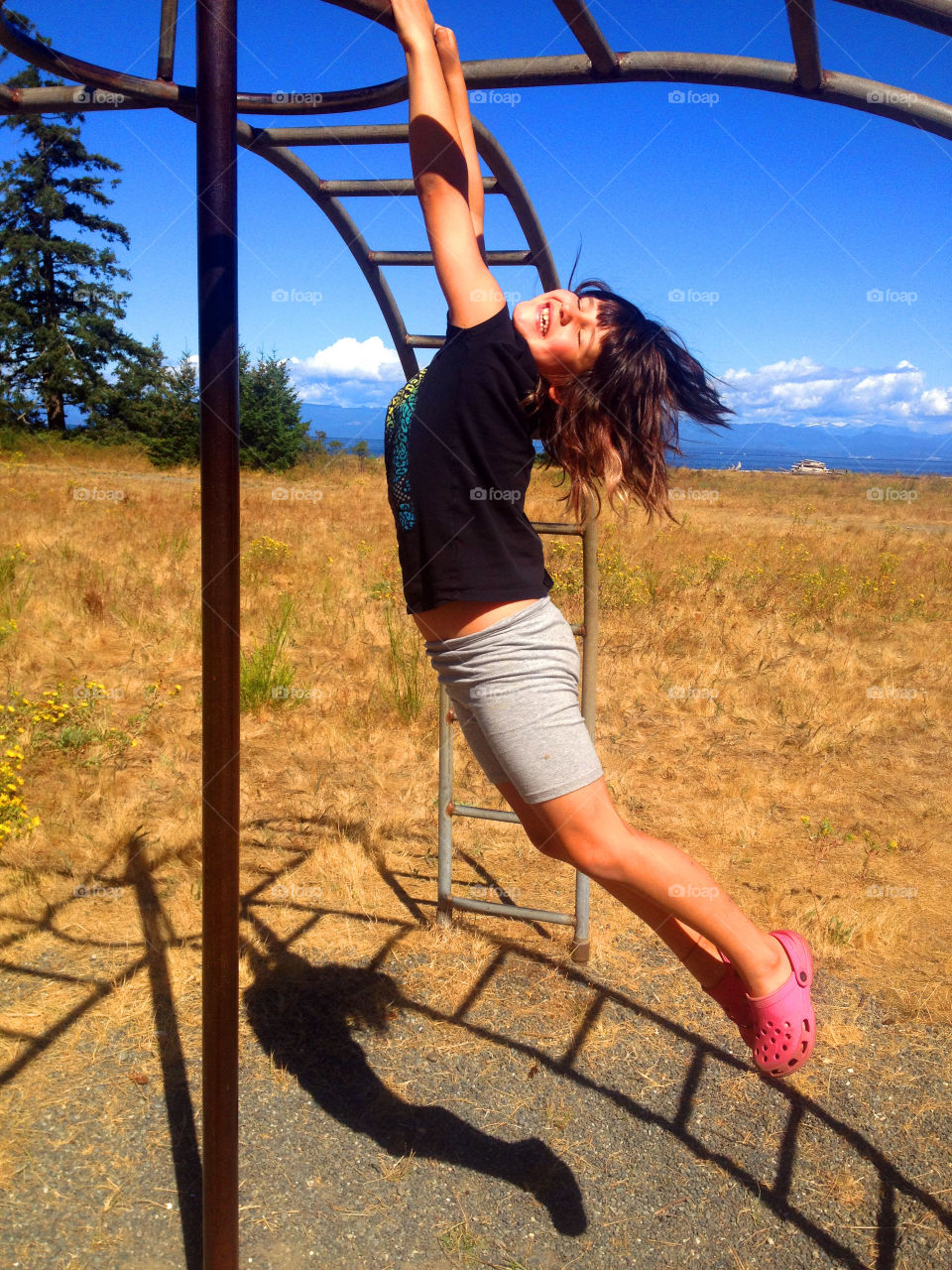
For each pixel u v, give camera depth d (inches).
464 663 65.1
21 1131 90.6
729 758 209.8
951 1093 104.4
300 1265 78.7
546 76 83.6
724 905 65.2
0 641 251.3
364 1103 99.3
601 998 120.6
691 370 69.1
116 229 1396.4
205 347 62.1
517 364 62.3
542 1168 91.5
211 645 63.4
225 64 60.7
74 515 517.3
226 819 64.9
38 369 1316.4
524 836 167.3
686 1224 85.7
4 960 119.0
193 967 119.0
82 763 180.2
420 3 67.5
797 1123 99.1
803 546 545.6
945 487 1175.0
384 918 137.0
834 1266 81.8
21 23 90.8
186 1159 89.0
